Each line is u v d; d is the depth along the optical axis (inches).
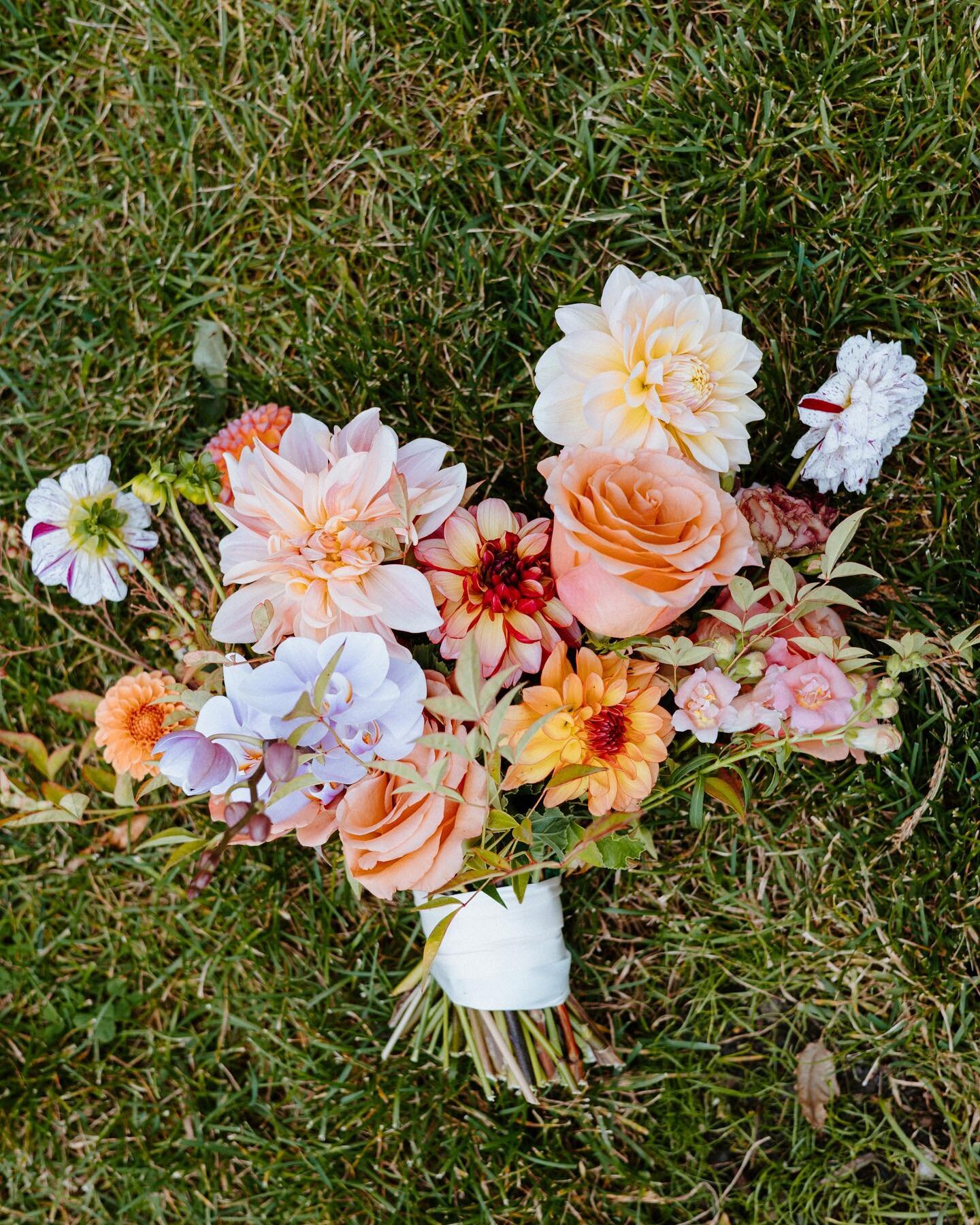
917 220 34.7
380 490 26.3
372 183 35.8
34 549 31.6
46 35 36.4
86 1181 37.5
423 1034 35.0
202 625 31.8
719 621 28.9
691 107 34.9
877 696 26.8
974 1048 35.2
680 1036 36.3
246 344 36.3
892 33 34.4
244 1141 37.0
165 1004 37.7
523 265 35.2
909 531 35.1
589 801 27.4
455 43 35.1
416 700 26.2
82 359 36.8
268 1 35.4
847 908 35.8
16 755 37.5
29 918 38.0
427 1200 36.4
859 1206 35.6
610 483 25.9
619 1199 36.0
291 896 36.9
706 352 27.8
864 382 29.9
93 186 36.6
